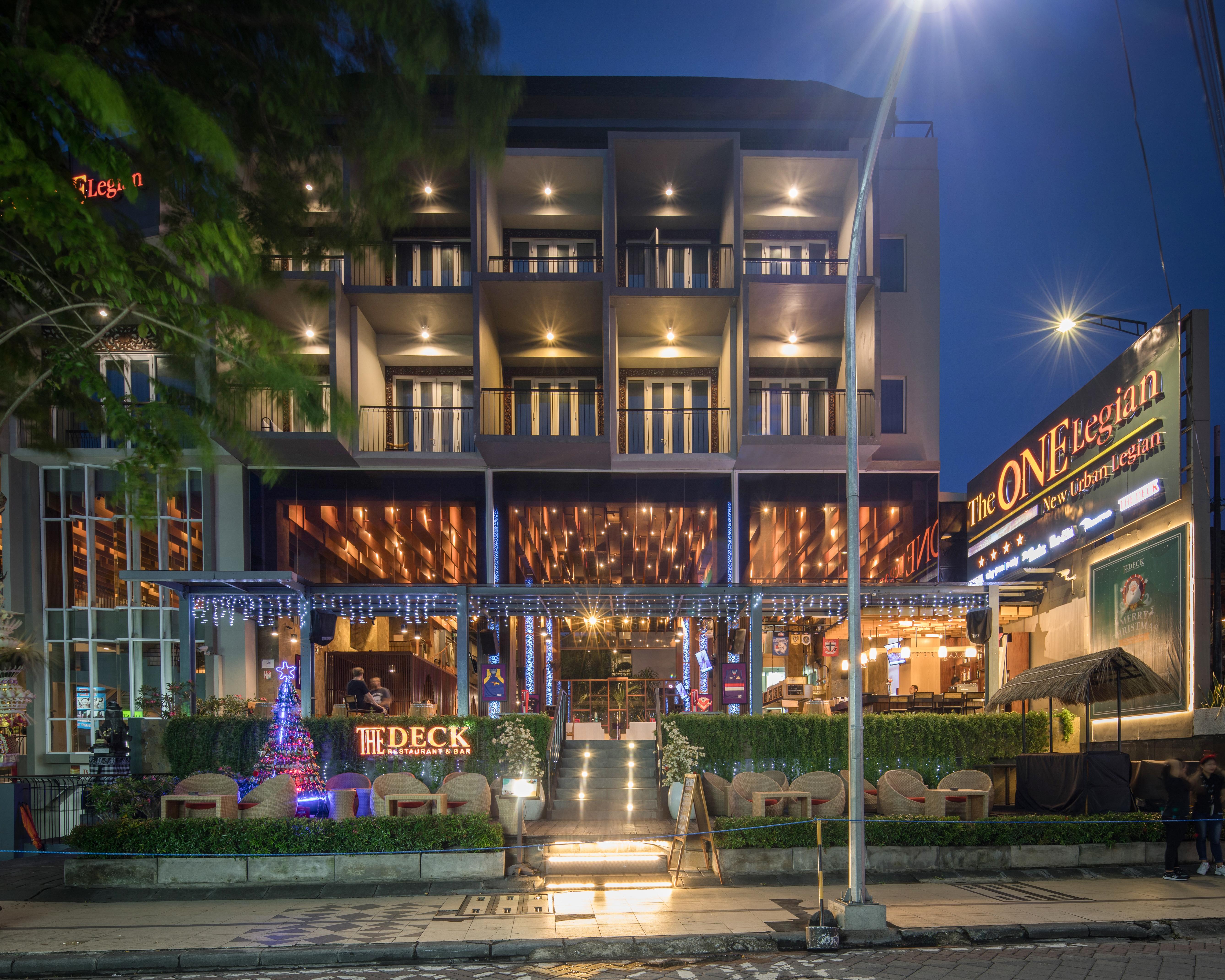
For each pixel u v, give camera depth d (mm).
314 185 11469
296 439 20562
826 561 23016
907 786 14492
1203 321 14867
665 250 24609
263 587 19047
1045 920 9422
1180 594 15133
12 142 6312
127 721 17281
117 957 8539
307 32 9109
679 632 25547
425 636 28875
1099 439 17234
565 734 19469
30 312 8969
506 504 22969
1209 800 12078
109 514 22047
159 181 8844
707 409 22875
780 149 23531
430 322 23000
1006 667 22203
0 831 14805
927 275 24000
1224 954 8352
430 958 8648
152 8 8641
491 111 10055
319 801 14602
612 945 8734
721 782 14484
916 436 23516
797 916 9680
